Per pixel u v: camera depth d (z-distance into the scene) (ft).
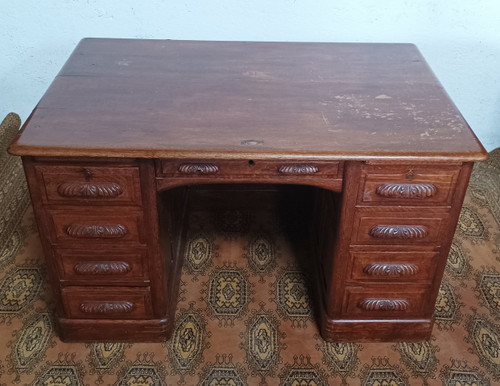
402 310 5.77
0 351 5.79
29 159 4.73
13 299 6.39
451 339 6.01
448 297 6.52
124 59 6.18
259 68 6.07
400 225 5.18
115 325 5.80
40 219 5.09
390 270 5.44
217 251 7.18
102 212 5.07
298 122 5.06
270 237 7.44
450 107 5.37
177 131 4.88
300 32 7.42
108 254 5.35
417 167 4.80
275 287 6.67
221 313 6.30
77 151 4.59
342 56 6.40
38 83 7.96
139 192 4.94
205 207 7.90
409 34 7.46
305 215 7.66
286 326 6.16
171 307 6.03
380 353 5.86
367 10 7.22
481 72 7.82
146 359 5.75
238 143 4.72
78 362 5.70
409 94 5.60
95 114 5.11
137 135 4.80
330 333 5.88
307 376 5.61
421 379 5.59
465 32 7.45
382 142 4.78
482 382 5.56
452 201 5.02
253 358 5.78
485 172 8.46
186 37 7.48
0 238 7.20
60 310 5.73
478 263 6.98
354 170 4.82
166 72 5.91
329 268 5.76
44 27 7.39
